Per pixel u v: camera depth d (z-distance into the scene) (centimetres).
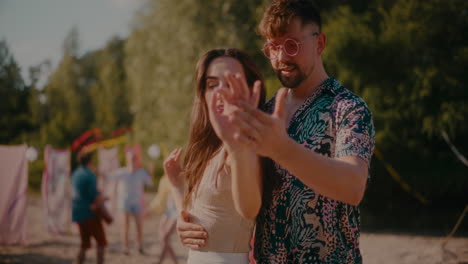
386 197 1074
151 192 1830
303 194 153
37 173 2122
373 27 1048
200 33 1439
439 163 998
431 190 1004
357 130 145
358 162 137
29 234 1002
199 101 182
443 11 953
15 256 766
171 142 1566
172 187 204
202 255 170
